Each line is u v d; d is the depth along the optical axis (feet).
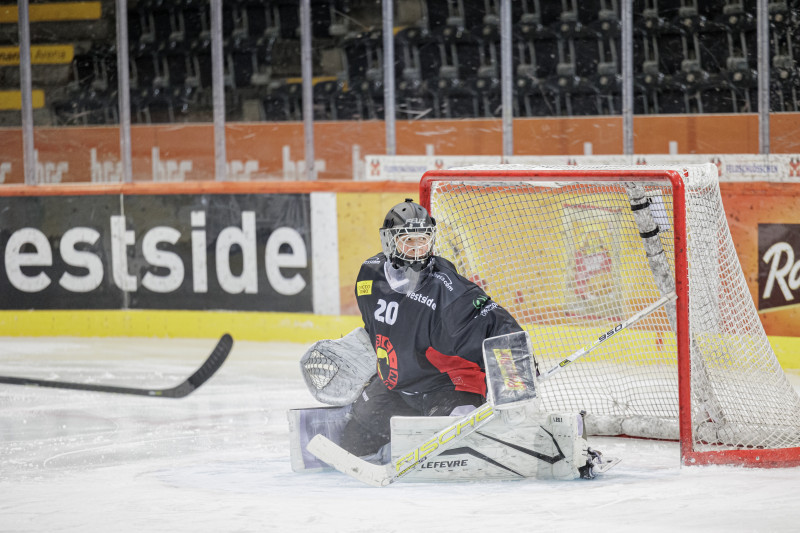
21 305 69.77
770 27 66.54
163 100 79.87
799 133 65.87
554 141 71.46
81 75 79.87
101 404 46.88
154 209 67.31
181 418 43.39
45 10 79.82
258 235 65.36
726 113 68.85
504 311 30.40
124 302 68.39
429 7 75.25
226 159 76.69
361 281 32.04
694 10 69.05
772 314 54.54
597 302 42.63
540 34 73.15
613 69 71.92
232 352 61.41
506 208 41.34
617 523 24.31
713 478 29.91
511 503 26.53
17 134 76.89
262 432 40.22
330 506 26.68
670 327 40.70
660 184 32.73
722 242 35.14
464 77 74.79
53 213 68.95
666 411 39.58
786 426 34.60
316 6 76.89
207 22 79.25
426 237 30.45
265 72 78.38
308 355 32.19
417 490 28.55
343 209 63.52
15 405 46.91
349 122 75.56
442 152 74.02
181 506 27.30
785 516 24.88
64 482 31.50
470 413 28.45
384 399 32.45
